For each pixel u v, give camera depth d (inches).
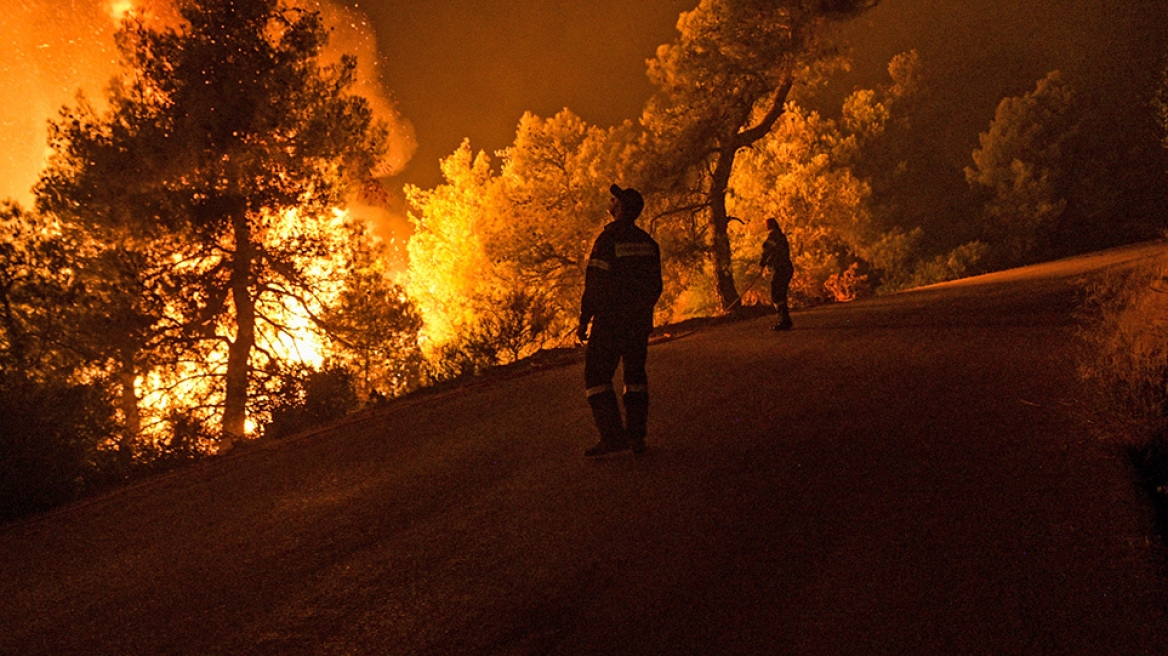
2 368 460.8
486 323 578.9
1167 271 218.1
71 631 126.9
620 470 179.9
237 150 673.6
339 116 725.9
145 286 675.4
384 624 114.4
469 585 124.5
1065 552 110.7
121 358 628.4
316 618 119.3
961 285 695.7
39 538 197.3
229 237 721.0
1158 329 173.8
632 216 196.2
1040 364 241.4
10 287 551.8
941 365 262.8
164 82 692.1
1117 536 113.4
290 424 466.6
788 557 120.2
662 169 934.4
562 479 178.9
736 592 110.6
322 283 747.4
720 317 657.0
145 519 201.0
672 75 928.9
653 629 103.0
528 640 104.3
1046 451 154.6
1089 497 128.7
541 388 332.5
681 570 120.2
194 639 117.3
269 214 725.9
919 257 1553.9
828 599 105.5
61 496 288.8
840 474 156.9
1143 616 92.4
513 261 1096.2
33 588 153.8
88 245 677.3
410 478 200.1
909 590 105.3
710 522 138.9
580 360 434.0
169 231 674.2
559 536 141.3
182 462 354.0
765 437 193.8
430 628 111.3
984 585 104.3
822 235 1253.7
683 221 1011.9
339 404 489.1
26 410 302.4
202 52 682.2
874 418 199.3
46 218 643.5
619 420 192.2
